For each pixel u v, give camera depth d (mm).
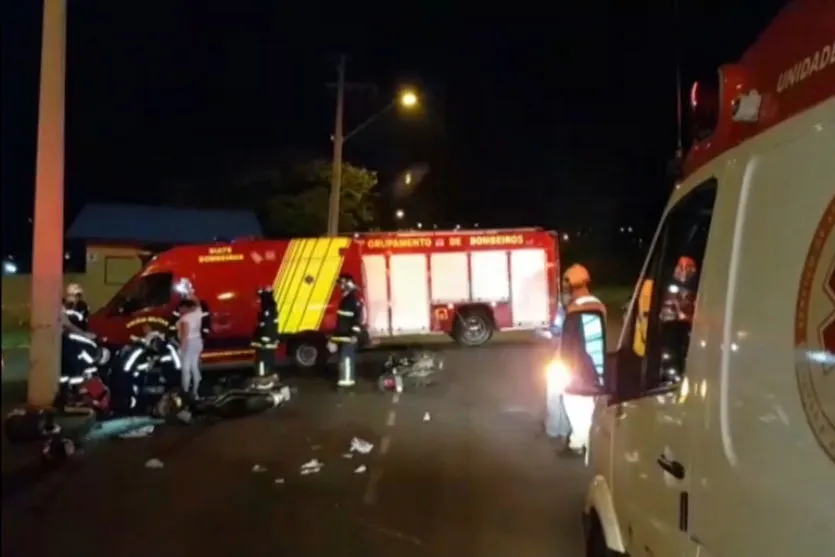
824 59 2715
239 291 20078
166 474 10023
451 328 23203
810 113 2680
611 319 26812
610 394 4367
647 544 3879
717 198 3320
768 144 2945
